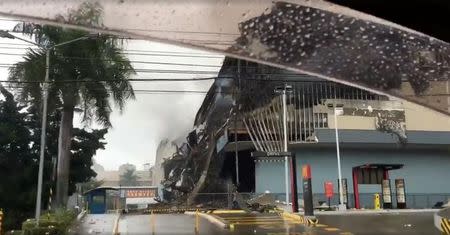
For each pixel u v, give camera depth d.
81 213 29.72
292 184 26.97
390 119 42.66
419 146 44.31
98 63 25.83
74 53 25.47
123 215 28.86
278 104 39.81
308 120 41.00
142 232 19.45
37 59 25.00
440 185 44.94
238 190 41.09
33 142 35.94
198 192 44.59
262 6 2.90
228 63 29.09
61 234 19.09
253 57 2.96
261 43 2.93
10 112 35.56
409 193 44.12
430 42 3.18
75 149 37.09
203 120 50.53
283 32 2.93
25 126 35.94
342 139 41.47
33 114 35.78
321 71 3.08
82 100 26.25
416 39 3.14
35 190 33.66
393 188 43.84
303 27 2.95
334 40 3.01
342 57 3.05
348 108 42.06
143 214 29.67
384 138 42.41
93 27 2.71
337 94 41.72
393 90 3.16
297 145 41.56
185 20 2.80
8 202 34.19
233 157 44.41
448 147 44.78
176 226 21.47
